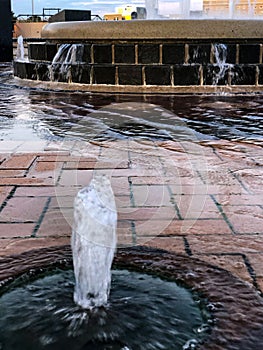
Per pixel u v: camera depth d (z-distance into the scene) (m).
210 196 2.89
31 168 3.50
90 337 1.52
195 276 1.91
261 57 7.75
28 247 2.19
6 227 2.42
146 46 7.68
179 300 1.74
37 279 1.88
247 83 7.74
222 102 6.70
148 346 1.49
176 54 7.64
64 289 1.80
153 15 11.48
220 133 4.78
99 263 1.66
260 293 1.79
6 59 15.78
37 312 1.65
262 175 3.35
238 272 1.96
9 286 1.83
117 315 1.63
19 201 2.79
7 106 6.57
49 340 1.51
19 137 4.63
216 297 1.76
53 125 5.23
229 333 1.55
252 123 5.27
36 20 23.59
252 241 2.26
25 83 8.94
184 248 2.18
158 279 1.89
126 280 1.88
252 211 2.65
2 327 1.57
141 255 2.09
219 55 7.62
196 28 7.59
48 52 8.76
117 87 7.83
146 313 1.65
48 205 2.72
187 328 1.58
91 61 8.09
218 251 2.15
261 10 12.57
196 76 7.64
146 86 7.75
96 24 8.09
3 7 15.34
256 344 1.50
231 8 12.73
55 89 8.14
